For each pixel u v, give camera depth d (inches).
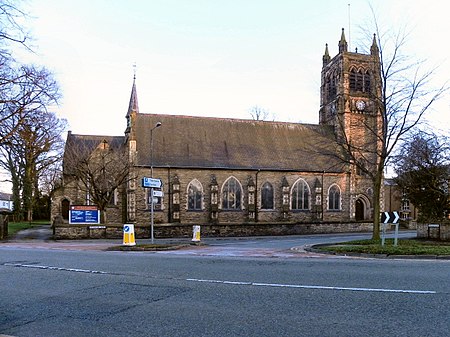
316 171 2062.0
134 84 2010.3
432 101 978.7
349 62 2154.3
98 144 1911.9
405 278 416.8
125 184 1854.1
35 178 2278.5
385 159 1034.7
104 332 257.6
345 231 1769.2
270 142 2123.5
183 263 574.9
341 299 328.5
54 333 257.6
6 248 961.5
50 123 1921.8
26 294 374.3
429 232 1208.2
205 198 1898.4
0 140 905.5
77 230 1365.7
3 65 781.9
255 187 1966.0
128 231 916.0
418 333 243.9
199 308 310.2
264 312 294.8
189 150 1936.5
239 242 1197.1
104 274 480.7
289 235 1603.1
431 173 1198.3
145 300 341.1
